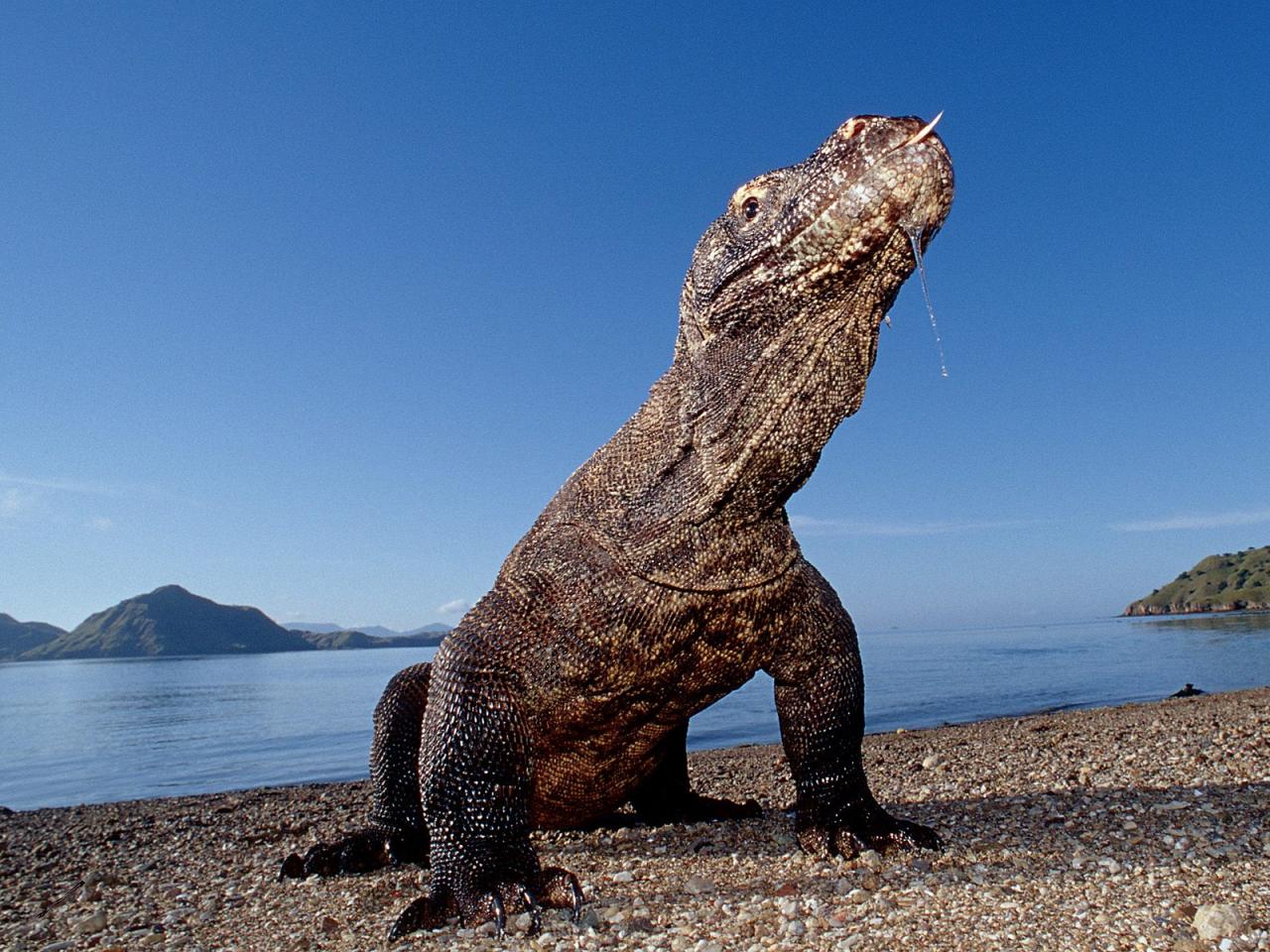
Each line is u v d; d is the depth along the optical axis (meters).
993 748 1.91
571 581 0.80
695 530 0.78
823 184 0.67
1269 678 5.75
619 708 0.82
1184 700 3.21
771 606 0.82
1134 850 0.83
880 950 0.63
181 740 5.03
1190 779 1.21
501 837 0.78
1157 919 0.65
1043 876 0.77
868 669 9.87
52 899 1.13
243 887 1.07
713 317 0.75
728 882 0.84
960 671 8.60
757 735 3.82
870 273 0.68
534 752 0.82
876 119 0.66
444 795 0.79
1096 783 1.25
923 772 1.58
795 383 0.72
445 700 0.81
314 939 0.80
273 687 11.52
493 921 0.75
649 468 0.80
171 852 1.44
